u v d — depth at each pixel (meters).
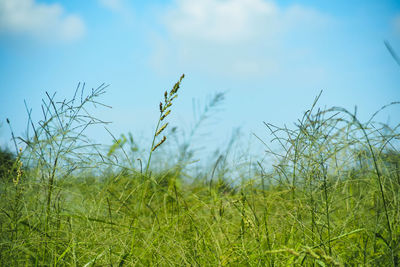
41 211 2.23
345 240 2.11
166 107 2.13
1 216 2.26
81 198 2.64
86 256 2.24
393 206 2.08
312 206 2.10
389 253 1.89
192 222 2.47
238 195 2.72
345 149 2.05
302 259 1.98
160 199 3.30
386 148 2.15
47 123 2.28
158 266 2.24
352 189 2.49
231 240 2.44
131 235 2.48
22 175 2.29
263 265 2.10
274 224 2.42
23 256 2.14
